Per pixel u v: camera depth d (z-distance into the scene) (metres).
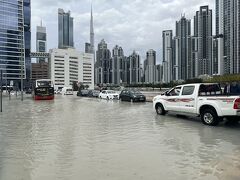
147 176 5.80
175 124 13.83
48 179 5.70
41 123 14.52
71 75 167.25
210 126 13.02
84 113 20.11
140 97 35.09
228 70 92.19
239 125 13.27
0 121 15.55
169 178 5.67
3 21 123.31
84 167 6.49
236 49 87.56
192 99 14.45
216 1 97.12
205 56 114.69
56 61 161.88
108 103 32.81
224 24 93.38
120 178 5.69
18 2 128.88
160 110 18.05
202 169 6.27
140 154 7.71
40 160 7.16
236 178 5.64
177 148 8.43
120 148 8.48
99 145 8.92
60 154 7.77
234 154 7.64
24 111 22.53
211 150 8.12
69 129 12.34
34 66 176.50
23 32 129.88
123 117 17.20
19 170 6.33
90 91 57.56
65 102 36.59
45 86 46.81
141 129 12.27
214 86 14.48
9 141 9.66
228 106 12.25
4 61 123.75
